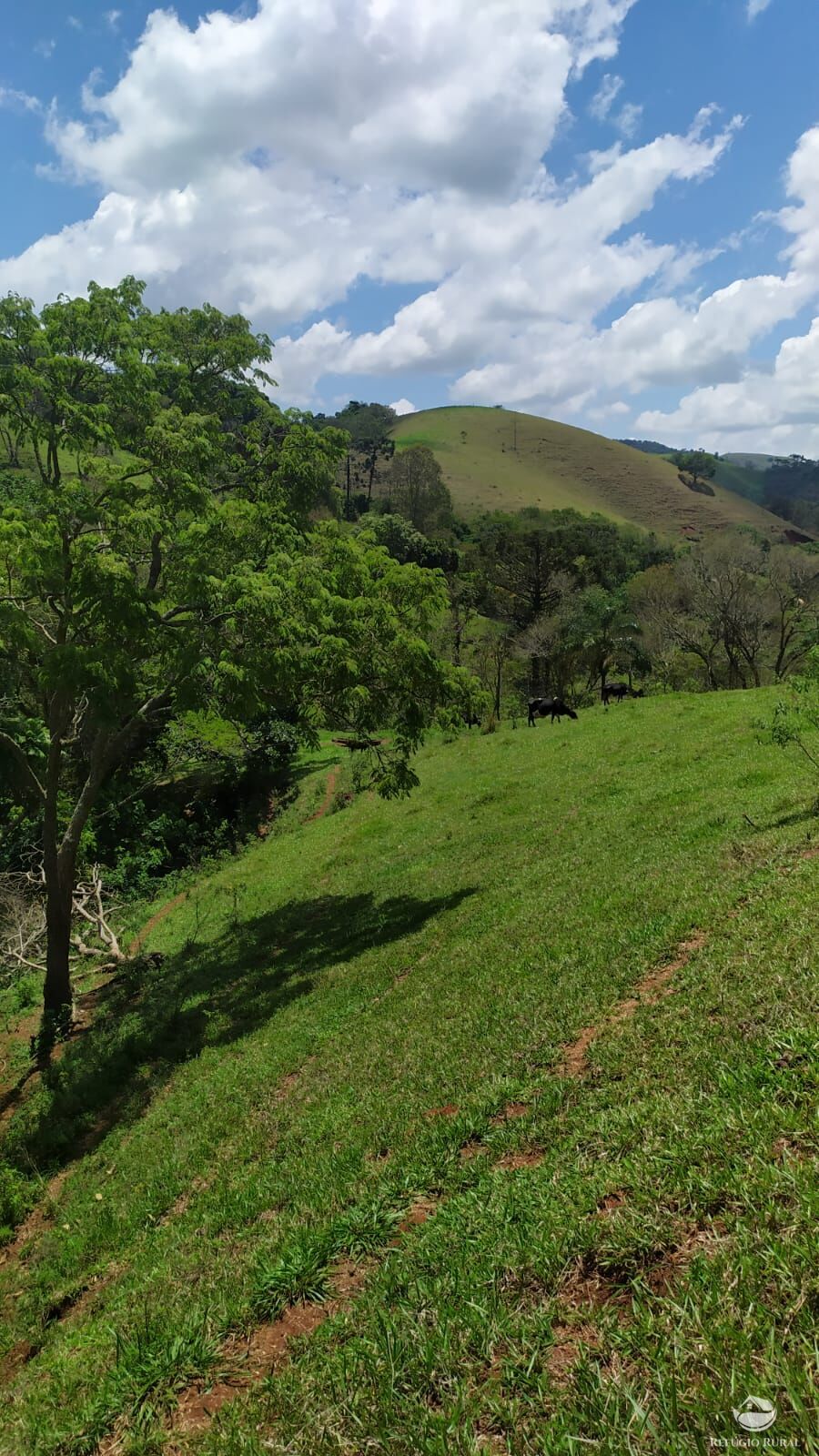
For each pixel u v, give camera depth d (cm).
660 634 5956
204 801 3722
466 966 1085
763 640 5316
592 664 6125
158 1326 503
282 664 1483
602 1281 362
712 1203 374
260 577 1509
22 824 2858
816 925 668
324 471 1981
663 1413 266
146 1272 675
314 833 3027
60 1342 632
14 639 1370
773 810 1252
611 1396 281
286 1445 329
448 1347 346
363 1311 413
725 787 1622
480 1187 505
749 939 712
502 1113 618
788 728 1334
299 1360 397
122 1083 1291
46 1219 960
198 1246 657
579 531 9206
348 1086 862
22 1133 1216
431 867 1930
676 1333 296
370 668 1711
